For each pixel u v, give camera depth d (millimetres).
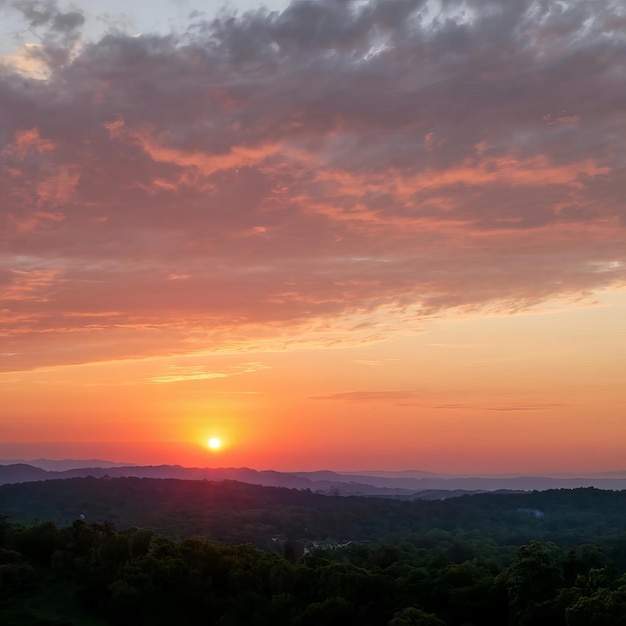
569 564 118500
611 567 122188
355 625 112938
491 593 115062
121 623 112688
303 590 123625
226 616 116188
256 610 117875
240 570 125375
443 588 118312
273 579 124938
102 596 115938
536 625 105062
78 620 110750
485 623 114875
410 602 116625
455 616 114688
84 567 120250
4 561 123000
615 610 94875
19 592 117562
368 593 118438
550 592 109125
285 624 115000
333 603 113625
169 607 116500
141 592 115875
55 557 122250
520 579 110188
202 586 119312
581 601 97062
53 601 116000
